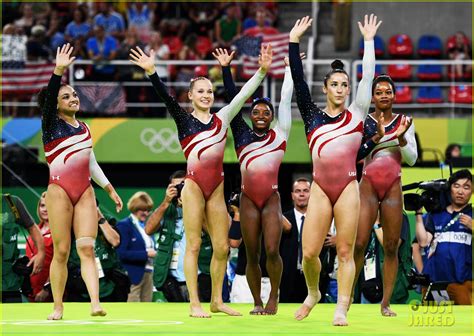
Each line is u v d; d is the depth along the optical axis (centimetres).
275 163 2445
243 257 2875
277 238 2423
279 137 2458
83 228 2261
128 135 4669
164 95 2369
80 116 4728
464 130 4859
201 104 2381
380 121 2214
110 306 2694
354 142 2161
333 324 2103
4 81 4797
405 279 2823
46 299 3000
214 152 2364
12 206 2816
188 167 2375
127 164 4750
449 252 2839
